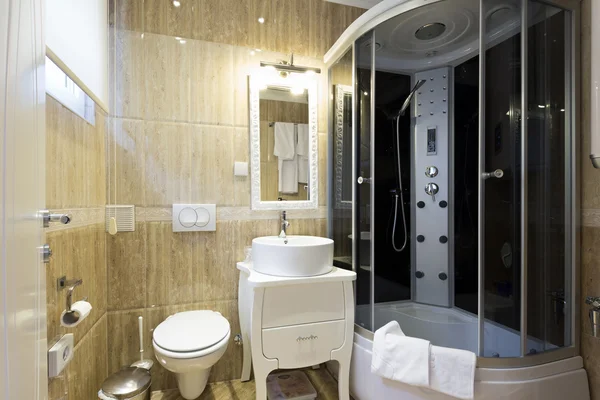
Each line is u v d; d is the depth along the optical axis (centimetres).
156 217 176
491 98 157
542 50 148
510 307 145
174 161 179
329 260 162
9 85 60
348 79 190
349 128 188
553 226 147
